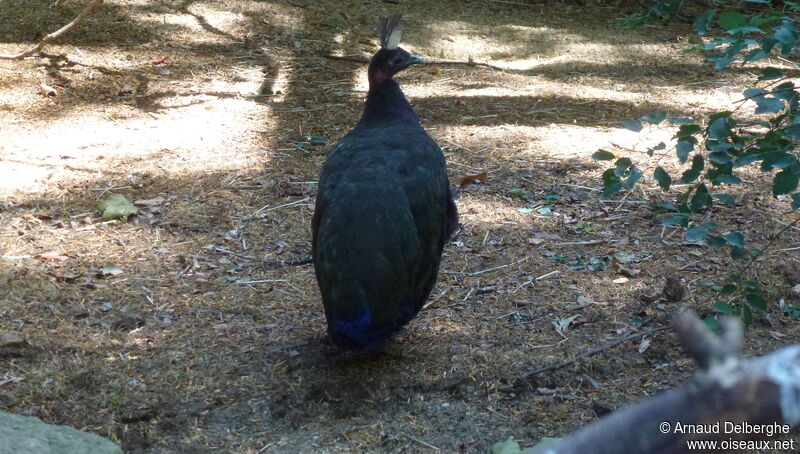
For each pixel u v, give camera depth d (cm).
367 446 393
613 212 632
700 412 90
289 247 580
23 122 752
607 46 1009
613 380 441
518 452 370
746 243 579
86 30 959
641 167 702
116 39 948
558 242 588
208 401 423
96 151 709
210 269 549
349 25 1029
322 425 409
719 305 424
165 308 502
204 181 666
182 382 436
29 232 578
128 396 422
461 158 721
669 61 973
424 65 943
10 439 360
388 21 483
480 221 616
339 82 886
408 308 418
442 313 504
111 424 403
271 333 480
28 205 614
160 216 611
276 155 718
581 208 637
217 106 811
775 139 381
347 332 391
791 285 526
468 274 548
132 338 471
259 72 898
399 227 404
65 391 422
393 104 481
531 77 923
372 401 423
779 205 634
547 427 405
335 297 394
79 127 751
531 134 771
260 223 609
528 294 523
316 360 455
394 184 414
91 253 557
